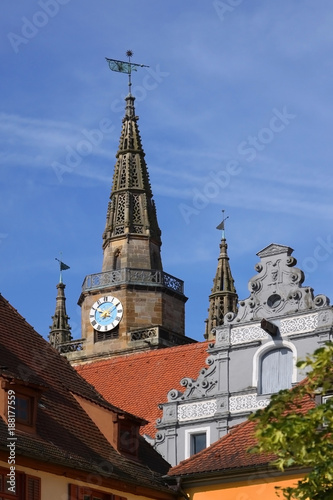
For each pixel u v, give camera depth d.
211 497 45.91
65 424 45.22
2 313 47.88
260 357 55.06
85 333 92.69
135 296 92.75
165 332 90.88
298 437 33.56
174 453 55.91
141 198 97.81
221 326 56.28
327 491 33.72
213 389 55.94
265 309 55.47
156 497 46.28
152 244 96.62
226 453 46.75
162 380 61.78
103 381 63.56
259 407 54.41
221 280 96.88
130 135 99.88
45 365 47.69
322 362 34.19
